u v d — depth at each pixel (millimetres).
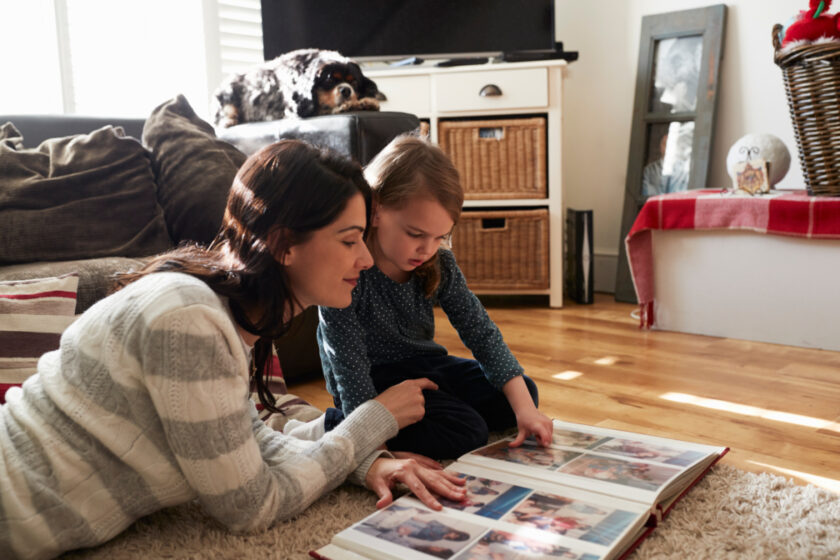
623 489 1022
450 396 1350
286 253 945
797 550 948
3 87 2652
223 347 919
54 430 932
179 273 962
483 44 3119
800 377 1911
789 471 1290
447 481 1057
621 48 3178
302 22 3104
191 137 1995
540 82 2854
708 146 2902
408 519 973
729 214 2303
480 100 2900
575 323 2658
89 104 2865
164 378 886
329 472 1072
